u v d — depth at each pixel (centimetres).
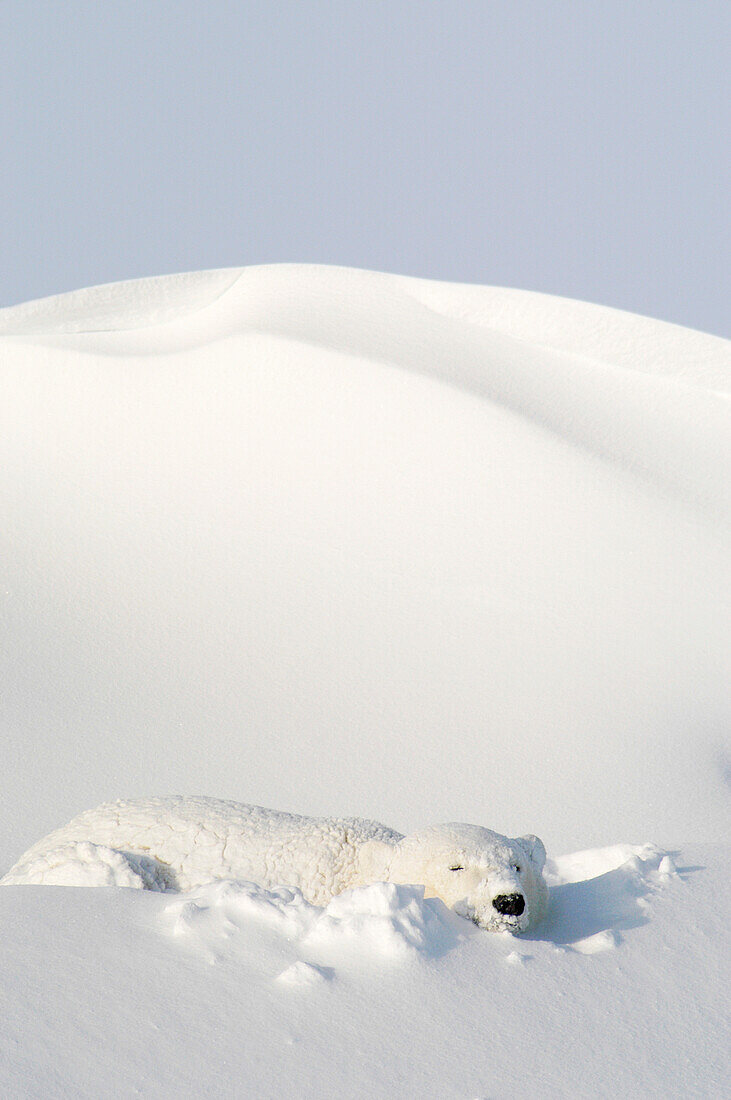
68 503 5309
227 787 3431
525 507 5341
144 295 7856
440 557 5041
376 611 4697
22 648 4284
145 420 5791
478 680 4256
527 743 3784
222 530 5184
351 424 5725
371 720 3959
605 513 5350
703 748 3728
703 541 5269
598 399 6681
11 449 5638
